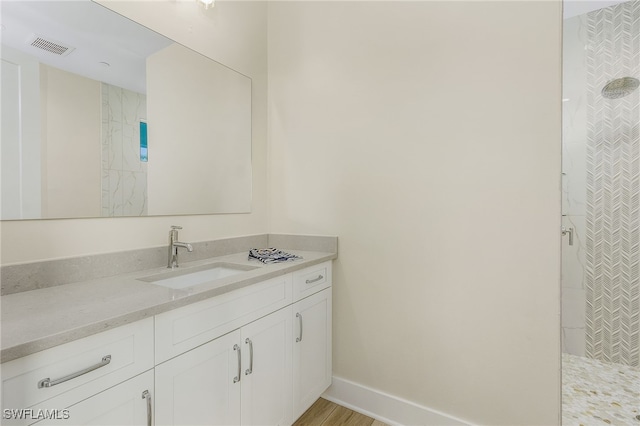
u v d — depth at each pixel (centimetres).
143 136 139
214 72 173
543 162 132
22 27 104
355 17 178
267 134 208
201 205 165
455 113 150
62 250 112
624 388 140
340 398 182
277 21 206
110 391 78
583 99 147
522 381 136
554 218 130
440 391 154
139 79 138
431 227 156
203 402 104
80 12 119
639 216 142
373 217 172
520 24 136
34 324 71
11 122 101
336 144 183
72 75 116
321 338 172
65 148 114
